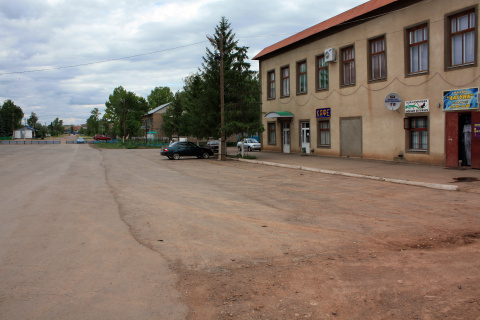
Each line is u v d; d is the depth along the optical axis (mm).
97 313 3934
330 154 25812
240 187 13492
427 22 18469
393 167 18141
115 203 10414
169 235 7039
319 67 26969
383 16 21016
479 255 5648
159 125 79938
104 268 5289
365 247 6199
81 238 6859
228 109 27547
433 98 18281
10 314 3900
